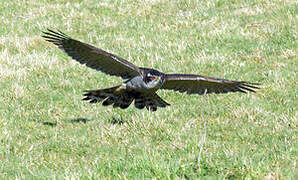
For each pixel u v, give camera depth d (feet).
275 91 50.78
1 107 47.06
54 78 55.01
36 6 85.25
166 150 37.32
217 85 35.01
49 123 44.37
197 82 34.94
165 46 66.59
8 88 50.98
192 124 43.98
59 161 36.22
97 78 55.83
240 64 59.41
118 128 42.55
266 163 32.19
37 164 35.47
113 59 33.09
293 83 52.39
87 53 33.53
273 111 46.09
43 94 50.88
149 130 41.88
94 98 37.60
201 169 31.01
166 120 44.29
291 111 45.42
